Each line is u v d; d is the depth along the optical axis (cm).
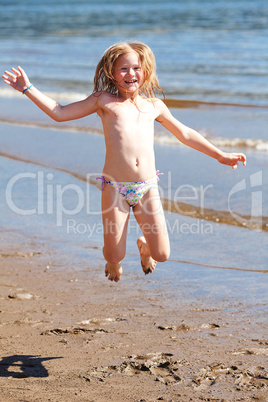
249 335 719
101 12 11412
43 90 3281
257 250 1059
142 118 680
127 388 581
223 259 1022
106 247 682
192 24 7706
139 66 670
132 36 6450
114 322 770
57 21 9269
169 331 738
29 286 911
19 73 644
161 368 631
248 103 2755
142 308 819
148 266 730
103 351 677
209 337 716
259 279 925
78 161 1752
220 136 2044
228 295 862
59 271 980
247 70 3884
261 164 1656
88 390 576
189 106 2716
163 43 5662
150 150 679
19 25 8675
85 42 6119
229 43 5525
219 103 2770
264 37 5881
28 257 1052
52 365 639
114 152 669
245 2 13575
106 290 893
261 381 595
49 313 802
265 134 2059
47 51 5478
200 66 4134
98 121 2423
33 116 2589
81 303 839
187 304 832
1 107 2877
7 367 632
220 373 615
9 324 764
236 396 562
